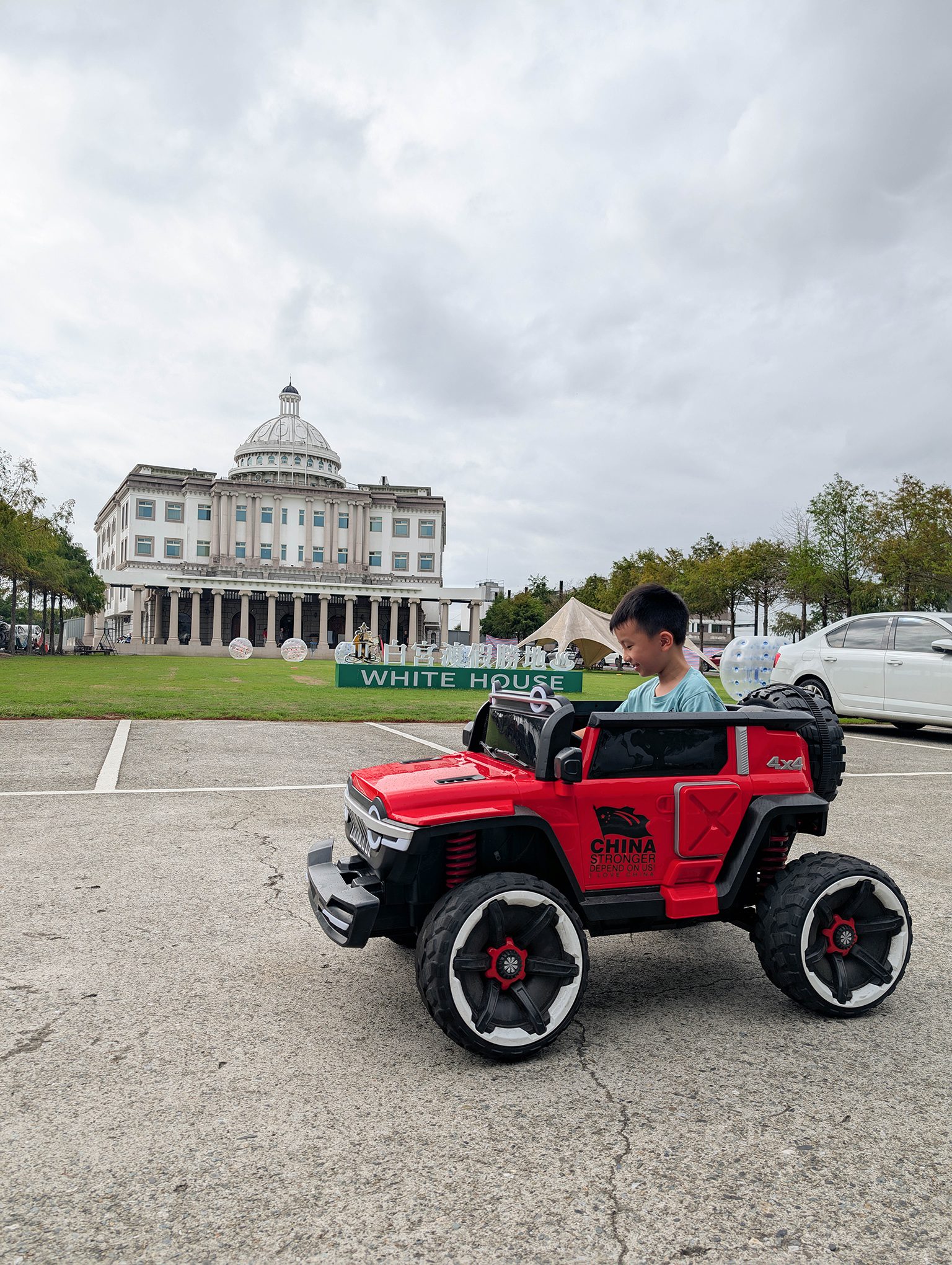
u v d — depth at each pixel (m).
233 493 85.44
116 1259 1.81
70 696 15.80
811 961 3.06
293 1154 2.22
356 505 89.19
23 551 40.06
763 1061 2.80
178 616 71.25
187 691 18.30
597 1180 2.13
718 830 3.12
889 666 11.52
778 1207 2.04
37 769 8.10
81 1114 2.39
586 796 2.95
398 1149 2.25
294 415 107.06
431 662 29.97
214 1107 2.45
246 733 11.36
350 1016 3.09
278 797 7.02
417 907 3.04
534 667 27.30
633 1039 2.95
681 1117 2.44
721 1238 1.92
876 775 8.94
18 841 5.46
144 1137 2.28
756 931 3.19
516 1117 2.42
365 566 89.44
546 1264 1.83
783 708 3.59
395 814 2.79
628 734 3.08
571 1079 2.66
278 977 3.44
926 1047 2.93
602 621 34.78
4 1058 2.71
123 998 3.20
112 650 58.41
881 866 5.30
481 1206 2.02
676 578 56.44
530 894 2.78
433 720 13.84
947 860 5.46
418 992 3.32
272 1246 1.87
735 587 50.12
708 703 3.34
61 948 3.67
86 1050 2.77
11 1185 2.06
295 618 72.12
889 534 32.09
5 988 3.25
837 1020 3.14
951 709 10.82
